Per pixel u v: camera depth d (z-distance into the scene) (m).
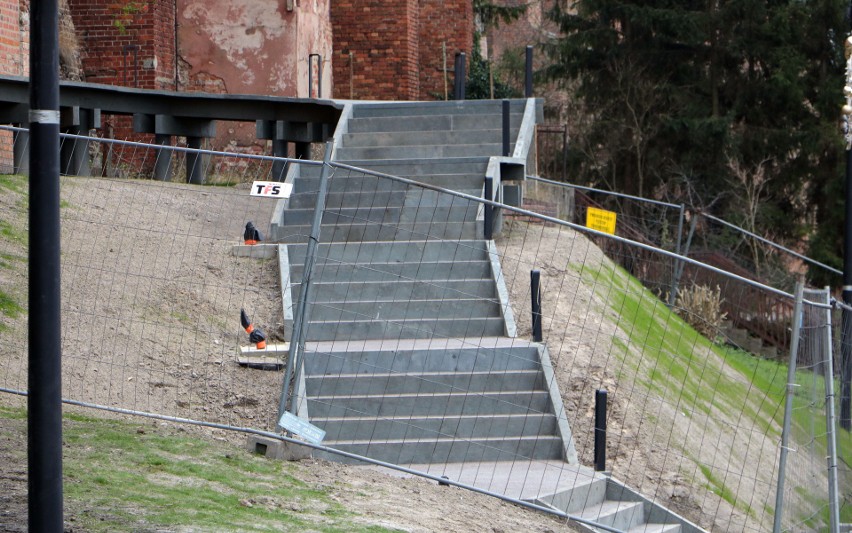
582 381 13.76
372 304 14.88
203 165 23.38
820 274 38.81
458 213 17.56
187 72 28.62
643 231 31.28
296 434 11.09
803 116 41.25
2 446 9.54
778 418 16.50
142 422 11.23
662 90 41.03
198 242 16.33
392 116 21.52
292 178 18.58
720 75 41.53
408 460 12.15
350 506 9.35
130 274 14.63
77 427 10.61
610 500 11.97
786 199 41.53
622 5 40.59
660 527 11.75
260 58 28.56
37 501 6.23
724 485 12.83
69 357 12.29
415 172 18.88
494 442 12.38
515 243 17.89
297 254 16.19
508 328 14.55
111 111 21.41
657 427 13.48
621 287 18.17
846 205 17.97
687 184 38.72
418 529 8.91
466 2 37.41
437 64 37.41
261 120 22.86
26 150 18.94
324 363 13.18
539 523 10.34
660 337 16.95
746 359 19.94
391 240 17.28
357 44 33.94
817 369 10.34
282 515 8.64
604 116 41.84
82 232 15.33
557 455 12.48
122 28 26.95
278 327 14.45
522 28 56.16
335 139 20.33
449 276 15.30
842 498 11.23
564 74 42.66
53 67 6.28
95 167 25.25
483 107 21.39
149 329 13.43
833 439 10.27
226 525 8.02
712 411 15.03
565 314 15.47
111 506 8.11
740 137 39.97
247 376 12.83
